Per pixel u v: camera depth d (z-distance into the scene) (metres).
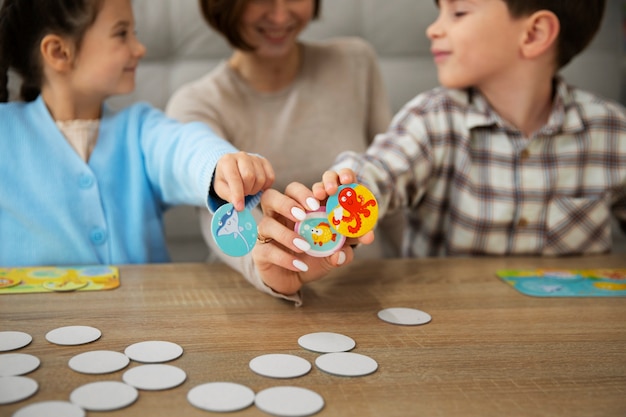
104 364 0.51
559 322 0.66
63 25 0.94
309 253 0.65
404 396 0.48
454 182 1.10
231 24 1.19
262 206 0.68
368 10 1.73
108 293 0.72
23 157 0.98
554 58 1.06
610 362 0.55
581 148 1.09
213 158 0.72
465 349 0.58
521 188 1.08
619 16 1.78
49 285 0.73
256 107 1.32
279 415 0.44
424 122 1.08
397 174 1.00
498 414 0.45
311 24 1.71
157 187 1.03
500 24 0.99
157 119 1.05
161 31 1.66
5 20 0.95
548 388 0.50
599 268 0.89
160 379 0.49
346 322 0.64
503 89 1.05
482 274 0.84
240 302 0.70
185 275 0.80
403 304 0.70
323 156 1.31
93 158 1.01
